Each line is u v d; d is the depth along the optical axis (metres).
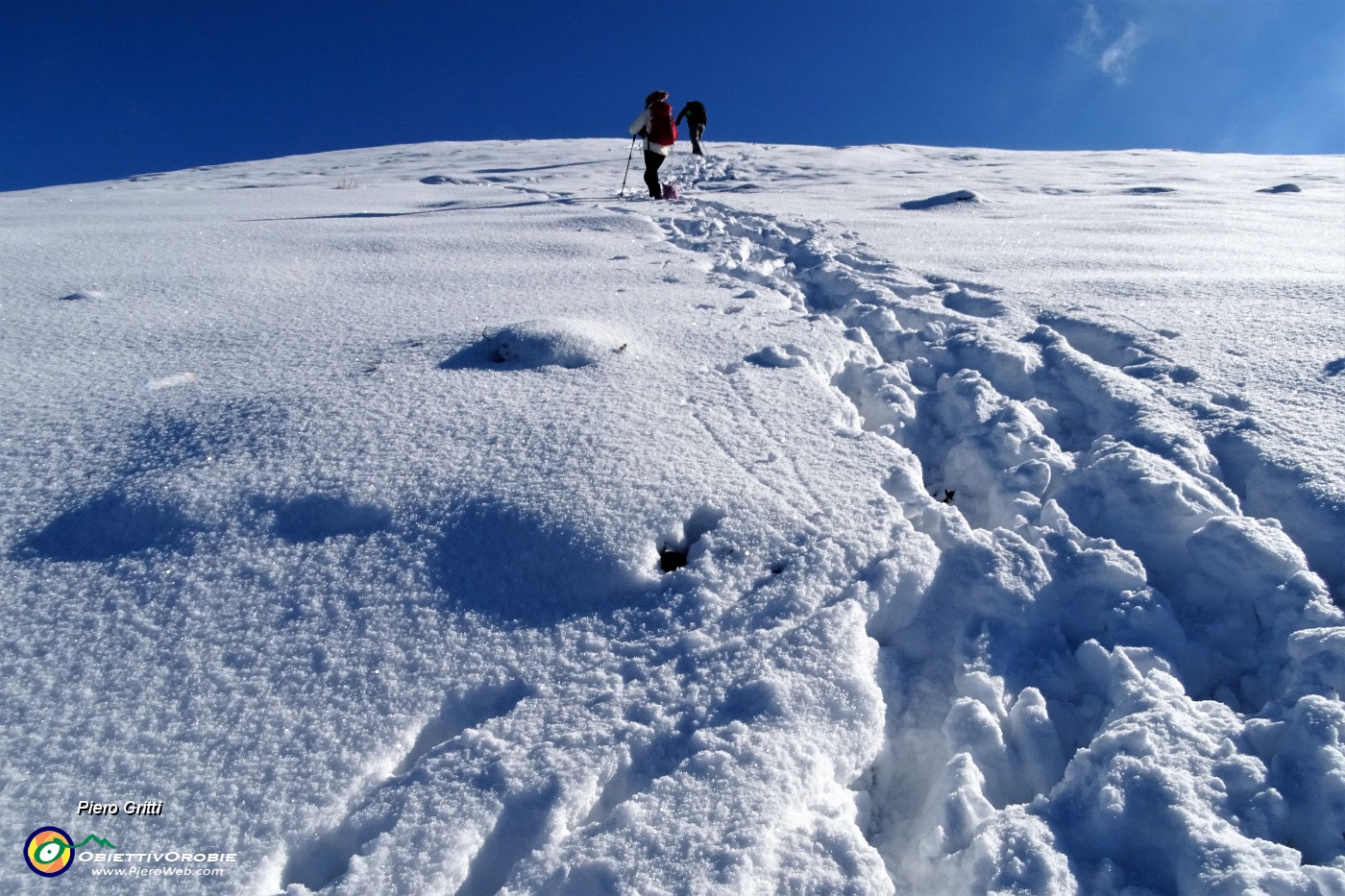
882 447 2.38
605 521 1.95
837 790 1.48
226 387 2.66
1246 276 4.01
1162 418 2.47
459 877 1.27
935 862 1.38
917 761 1.64
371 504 1.99
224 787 1.37
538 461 2.19
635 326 3.42
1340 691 1.47
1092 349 3.29
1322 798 1.28
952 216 7.00
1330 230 5.76
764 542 1.94
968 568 1.94
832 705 1.56
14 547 1.89
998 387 3.06
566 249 5.27
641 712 1.53
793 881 1.25
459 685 1.58
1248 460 2.21
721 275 4.58
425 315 3.54
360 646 1.65
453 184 11.84
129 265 4.44
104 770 1.39
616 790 1.43
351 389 2.61
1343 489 1.97
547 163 15.11
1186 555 1.98
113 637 1.66
